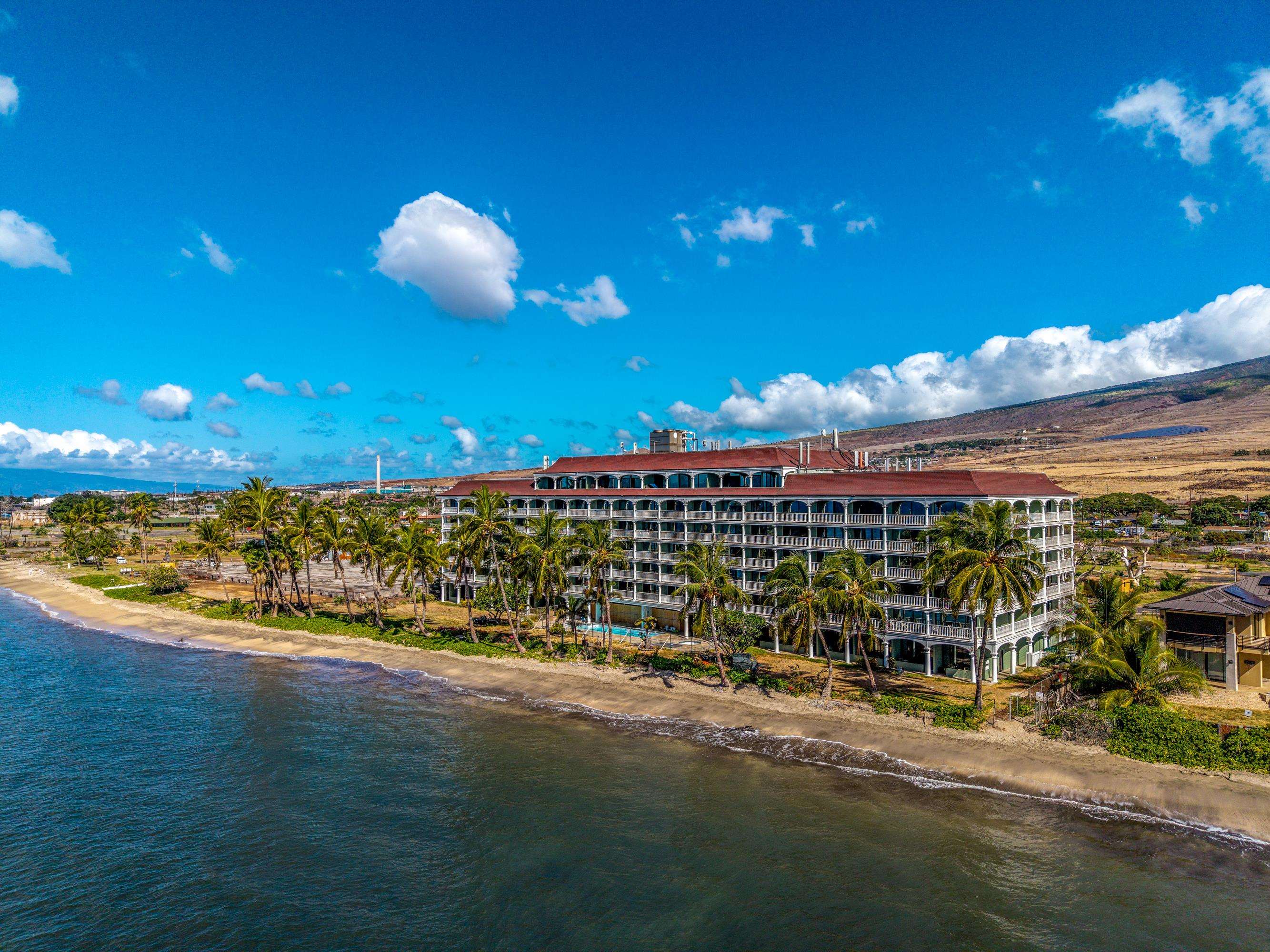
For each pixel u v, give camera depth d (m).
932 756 50.53
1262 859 37.75
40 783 49.84
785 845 40.44
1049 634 60.41
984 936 32.50
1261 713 52.91
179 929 34.06
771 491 77.88
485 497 82.19
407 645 86.81
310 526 105.06
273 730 59.72
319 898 36.44
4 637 98.06
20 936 33.53
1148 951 31.36
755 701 62.34
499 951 32.31
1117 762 47.75
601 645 81.44
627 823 43.44
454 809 45.62
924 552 66.31
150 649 90.75
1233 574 114.19
